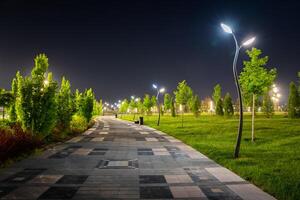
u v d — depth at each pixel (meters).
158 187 9.20
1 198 7.94
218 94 71.81
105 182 9.79
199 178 10.44
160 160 14.23
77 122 35.06
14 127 17.77
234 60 15.16
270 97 58.31
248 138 23.66
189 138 24.73
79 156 15.34
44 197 8.05
